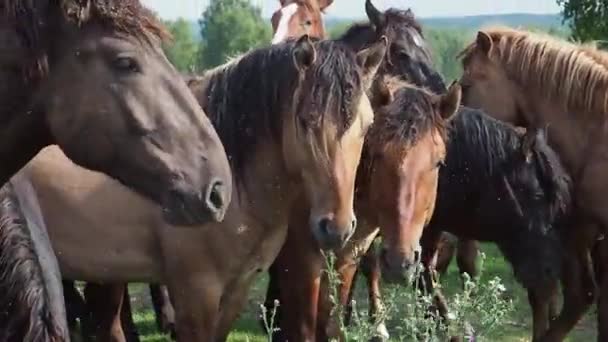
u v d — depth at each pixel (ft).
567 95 22.18
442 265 27.32
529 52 22.74
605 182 21.75
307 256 17.79
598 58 22.35
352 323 19.60
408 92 18.44
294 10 36.68
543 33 24.14
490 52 23.27
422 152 17.70
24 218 10.80
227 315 17.11
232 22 142.31
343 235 15.33
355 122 15.47
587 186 22.00
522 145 22.06
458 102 18.35
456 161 22.11
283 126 16.07
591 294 23.15
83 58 9.37
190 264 16.40
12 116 9.43
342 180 15.33
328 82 15.28
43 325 10.22
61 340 10.34
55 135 9.55
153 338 25.44
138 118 9.48
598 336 22.38
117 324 20.81
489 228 22.48
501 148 22.15
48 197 16.67
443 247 27.04
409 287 16.15
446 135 18.84
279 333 20.03
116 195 16.57
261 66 16.40
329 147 15.26
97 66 9.40
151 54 9.62
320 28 37.52
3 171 9.77
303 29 36.65
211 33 143.43
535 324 22.88
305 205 17.30
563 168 22.30
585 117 22.06
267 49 16.57
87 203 16.61
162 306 25.36
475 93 23.50
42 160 16.78
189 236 16.29
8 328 10.24
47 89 9.39
